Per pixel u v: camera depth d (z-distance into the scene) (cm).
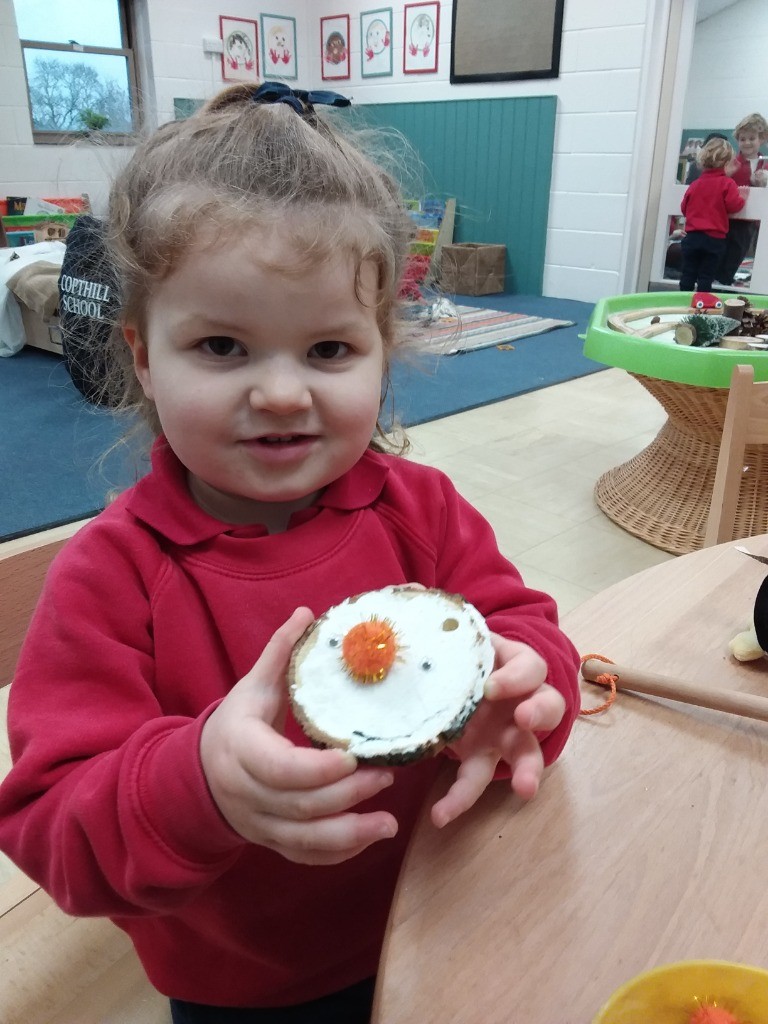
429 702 42
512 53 467
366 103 552
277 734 40
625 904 44
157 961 69
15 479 225
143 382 62
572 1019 38
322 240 51
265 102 62
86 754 50
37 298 332
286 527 65
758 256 431
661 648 67
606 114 443
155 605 58
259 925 65
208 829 42
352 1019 70
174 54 488
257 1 525
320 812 38
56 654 54
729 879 45
